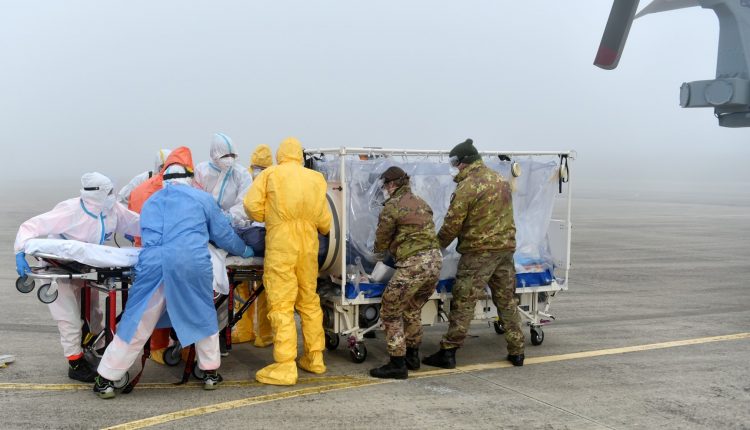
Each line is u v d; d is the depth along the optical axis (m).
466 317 5.46
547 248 6.38
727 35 6.50
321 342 5.33
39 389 4.84
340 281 5.45
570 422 4.23
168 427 4.08
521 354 5.61
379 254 5.65
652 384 5.08
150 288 4.54
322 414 4.34
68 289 4.90
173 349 5.54
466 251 5.43
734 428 4.17
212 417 4.27
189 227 4.63
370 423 4.18
